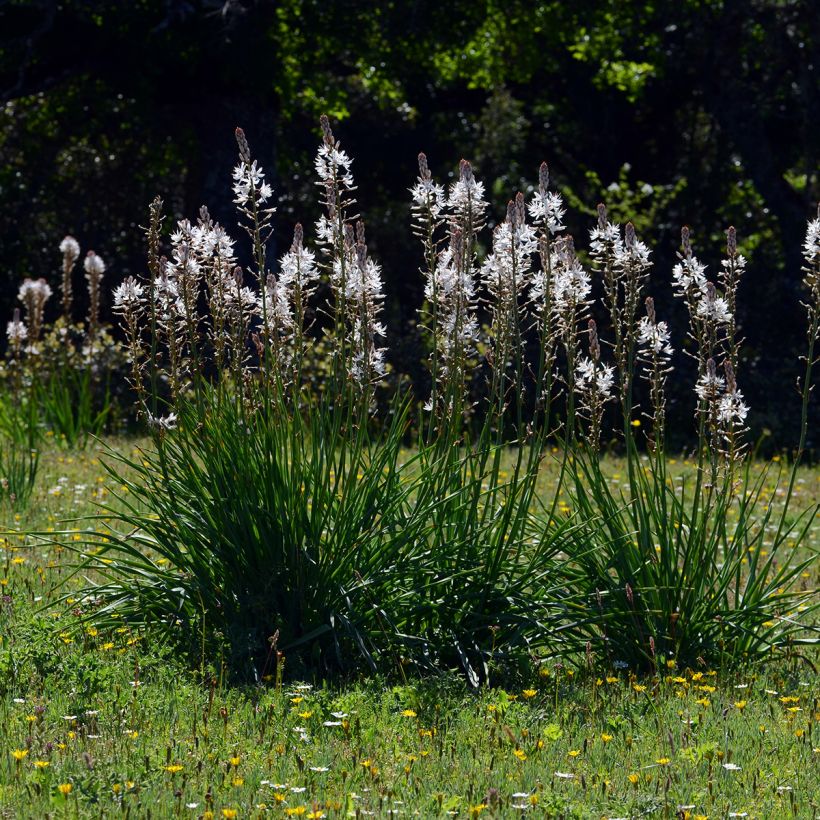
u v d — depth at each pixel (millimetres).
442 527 8242
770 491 16297
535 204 8289
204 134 28312
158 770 6043
